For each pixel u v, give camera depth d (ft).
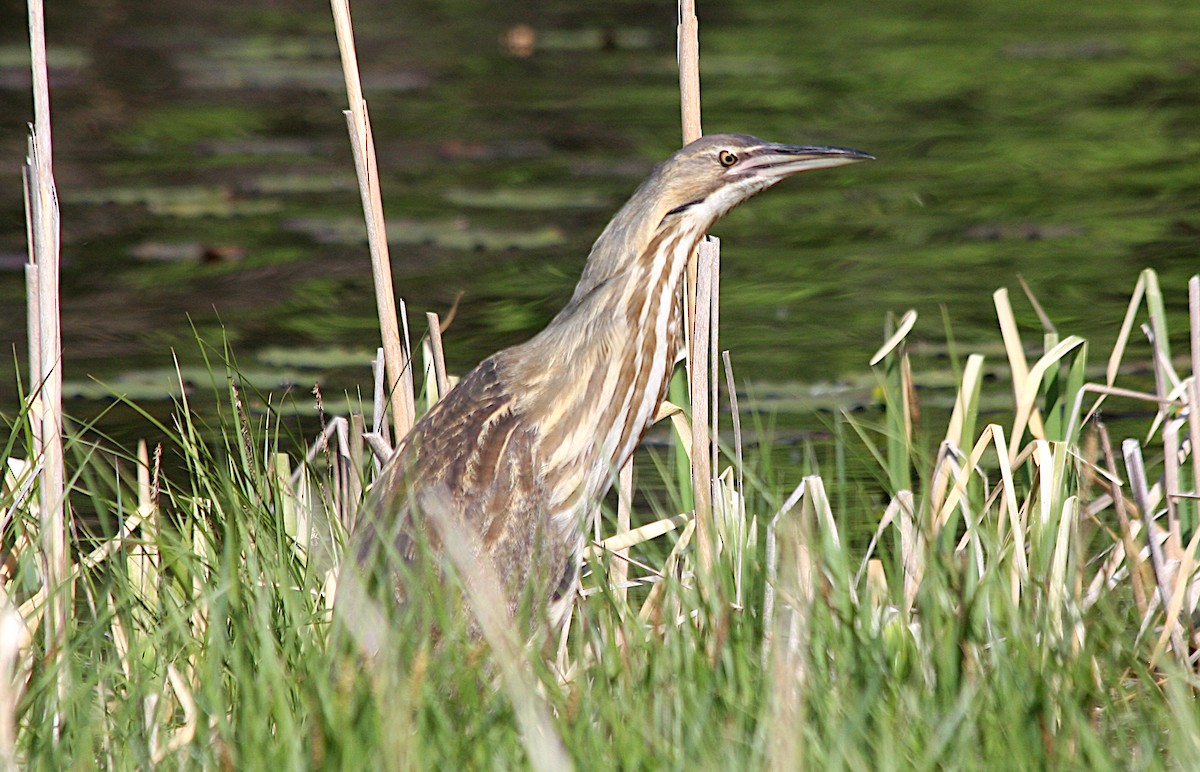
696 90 33.01
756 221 67.62
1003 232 64.34
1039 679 23.75
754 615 27.55
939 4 117.60
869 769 22.45
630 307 31.89
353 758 21.52
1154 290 33.24
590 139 81.15
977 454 31.12
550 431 31.09
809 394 46.93
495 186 72.95
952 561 28.43
